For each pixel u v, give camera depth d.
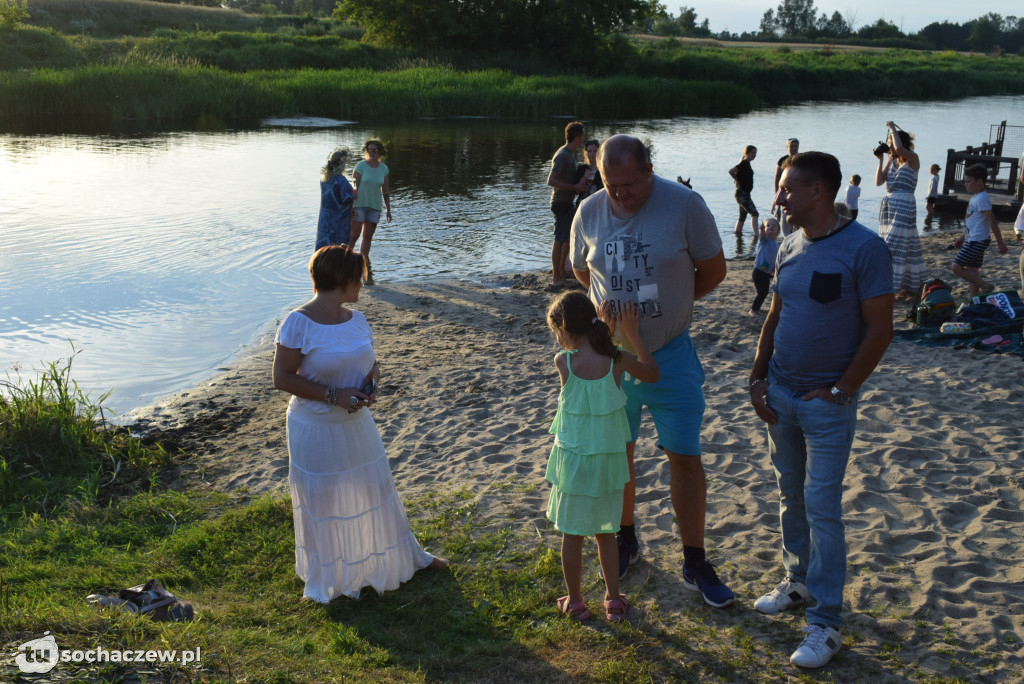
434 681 3.44
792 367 3.65
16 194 16.89
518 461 5.82
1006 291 8.52
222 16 71.75
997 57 109.50
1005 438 5.80
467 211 16.55
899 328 8.87
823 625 3.56
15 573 4.42
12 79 33.78
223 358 8.42
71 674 2.92
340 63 50.16
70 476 5.88
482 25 57.31
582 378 3.77
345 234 10.42
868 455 5.59
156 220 14.84
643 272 3.88
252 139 27.56
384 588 4.18
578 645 3.72
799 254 3.62
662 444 4.08
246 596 4.25
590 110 42.62
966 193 18.94
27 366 7.99
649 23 116.06
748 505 5.01
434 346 8.69
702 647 3.69
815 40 134.88
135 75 35.16
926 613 3.86
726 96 46.78
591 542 4.69
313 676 3.28
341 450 4.00
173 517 5.27
